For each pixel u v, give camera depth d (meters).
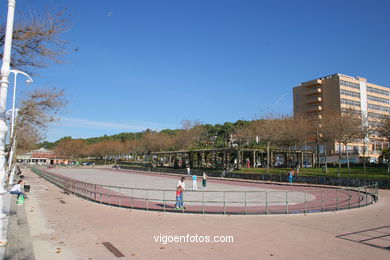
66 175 55.16
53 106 25.28
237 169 48.00
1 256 7.49
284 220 13.00
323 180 32.16
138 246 8.95
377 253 8.10
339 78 79.56
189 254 8.16
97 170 79.06
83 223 12.41
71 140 121.44
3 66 8.52
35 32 11.10
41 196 22.75
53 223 12.40
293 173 38.91
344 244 9.03
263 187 30.22
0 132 8.40
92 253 8.27
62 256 8.01
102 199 20.50
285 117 50.22
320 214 14.50
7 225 11.02
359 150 74.31
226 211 15.41
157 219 13.34
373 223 12.26
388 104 91.62
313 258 7.73
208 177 46.34
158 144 80.88
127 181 39.34
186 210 15.62
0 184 8.45
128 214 14.67
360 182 28.77
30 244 9.09
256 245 9.00
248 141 61.53
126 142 109.69
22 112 24.73
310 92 84.44
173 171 57.25
